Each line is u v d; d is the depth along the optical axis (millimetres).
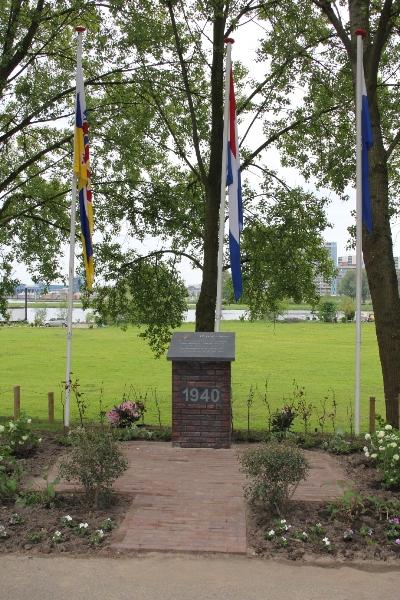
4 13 13125
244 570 4832
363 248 12023
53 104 13844
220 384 9094
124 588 4523
